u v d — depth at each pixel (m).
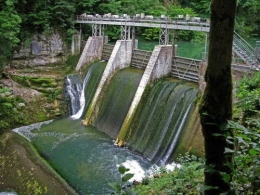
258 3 48.06
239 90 15.20
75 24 39.41
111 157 22.69
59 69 36.47
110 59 30.61
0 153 23.67
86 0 39.56
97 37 35.91
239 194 6.30
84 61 35.19
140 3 52.69
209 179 6.47
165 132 22.34
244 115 13.60
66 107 32.31
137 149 23.64
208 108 6.15
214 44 5.76
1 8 31.16
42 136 26.38
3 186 20.08
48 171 20.19
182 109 21.81
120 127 26.61
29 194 18.77
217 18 5.58
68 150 23.80
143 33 46.88
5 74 31.58
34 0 35.50
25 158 21.83
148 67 25.70
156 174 15.90
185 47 42.91
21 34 34.72
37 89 31.70
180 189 11.10
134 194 5.50
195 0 58.66
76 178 19.86
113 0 43.19
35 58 36.25
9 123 28.00
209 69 5.99
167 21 26.55
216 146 6.23
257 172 5.44
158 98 24.25
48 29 35.59
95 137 26.53
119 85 29.08
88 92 32.97
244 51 21.42
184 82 24.62
